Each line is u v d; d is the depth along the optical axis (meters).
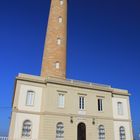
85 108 37.50
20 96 33.50
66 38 48.12
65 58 45.12
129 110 42.78
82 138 37.12
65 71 43.94
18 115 32.28
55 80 36.41
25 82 34.72
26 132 32.09
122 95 43.44
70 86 37.53
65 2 51.78
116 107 41.50
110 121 39.00
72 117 35.59
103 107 39.47
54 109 34.59
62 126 34.41
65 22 49.31
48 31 47.38
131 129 41.22
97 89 40.03
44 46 46.84
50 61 43.12
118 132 39.44
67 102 36.22
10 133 30.80
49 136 32.69
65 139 33.81
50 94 35.19
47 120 33.38
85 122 36.50
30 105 33.75
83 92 38.44
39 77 36.47
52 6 50.34
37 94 34.94
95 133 36.59
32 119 33.09
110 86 42.59
